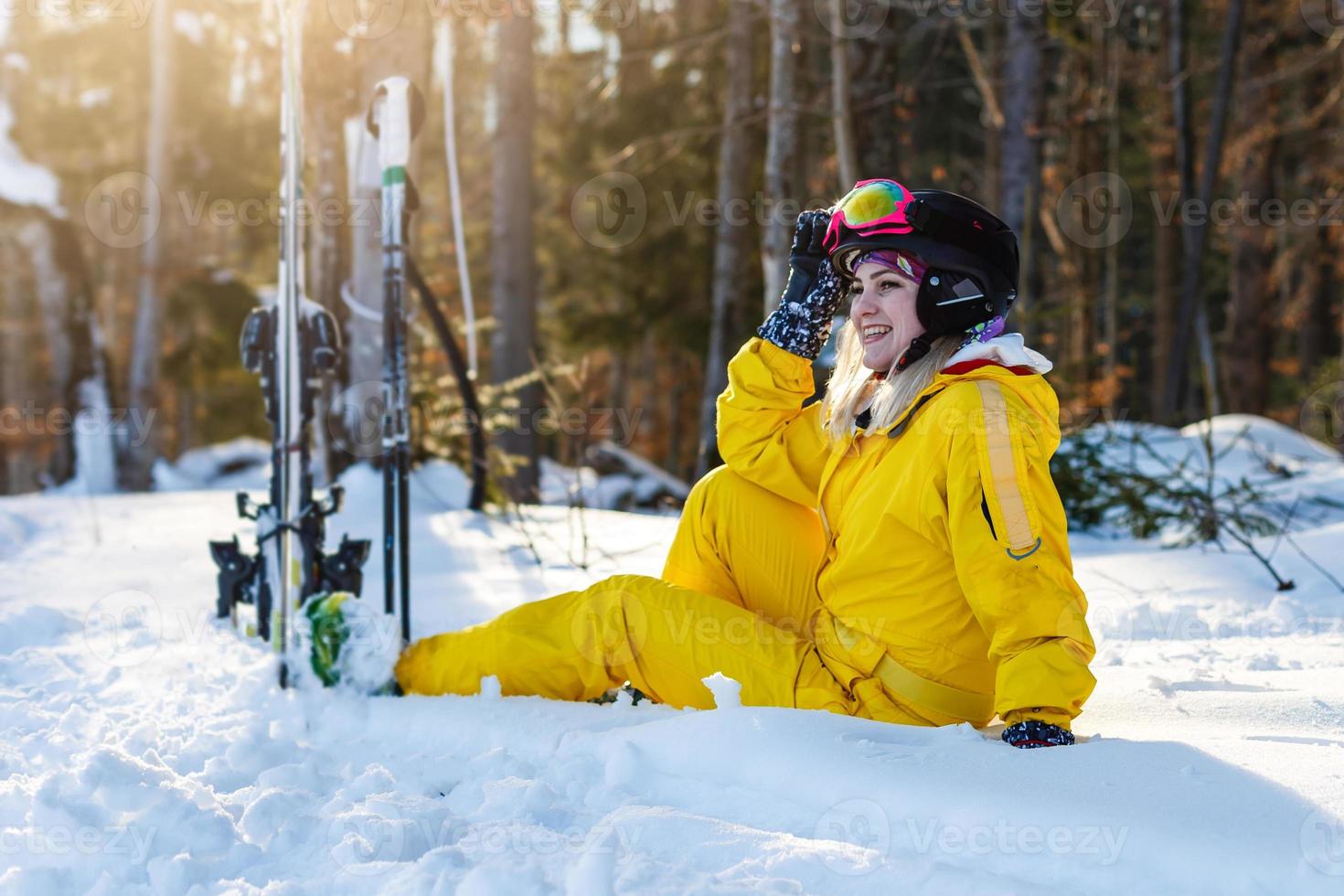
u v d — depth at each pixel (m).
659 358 25.11
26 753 2.45
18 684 3.12
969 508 2.06
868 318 2.29
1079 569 4.64
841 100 8.09
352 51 7.62
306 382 3.06
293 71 2.97
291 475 2.99
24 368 19.25
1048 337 8.73
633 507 9.52
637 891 1.64
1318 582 4.12
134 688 3.03
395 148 3.05
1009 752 1.95
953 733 2.09
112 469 13.73
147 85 18.34
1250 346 15.68
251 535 5.96
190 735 2.58
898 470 2.20
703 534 2.59
